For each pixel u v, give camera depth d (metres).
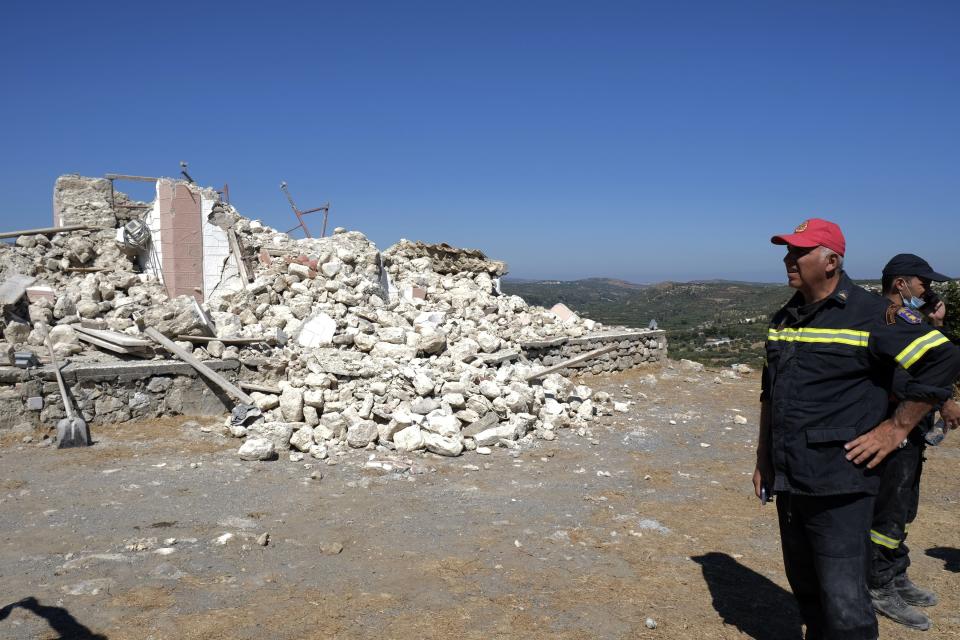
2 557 4.83
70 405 8.24
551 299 92.81
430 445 7.99
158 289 12.48
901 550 4.17
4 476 6.81
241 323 11.59
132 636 3.76
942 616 4.18
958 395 9.77
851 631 2.90
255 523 5.66
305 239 14.75
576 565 4.97
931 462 8.05
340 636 3.85
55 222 12.99
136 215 13.80
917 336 2.86
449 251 17.98
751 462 8.24
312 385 8.77
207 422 9.06
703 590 4.58
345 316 12.23
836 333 3.04
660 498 6.69
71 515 5.75
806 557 3.25
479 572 4.80
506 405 9.12
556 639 3.88
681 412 11.34
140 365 8.90
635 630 4.02
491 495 6.60
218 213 13.16
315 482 6.85
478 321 14.48
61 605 4.09
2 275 11.41
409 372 8.91
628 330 16.66
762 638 3.94
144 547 5.04
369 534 5.48
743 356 35.31
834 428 2.99
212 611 4.09
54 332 9.79
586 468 7.72
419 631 3.93
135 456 7.62
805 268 3.14
